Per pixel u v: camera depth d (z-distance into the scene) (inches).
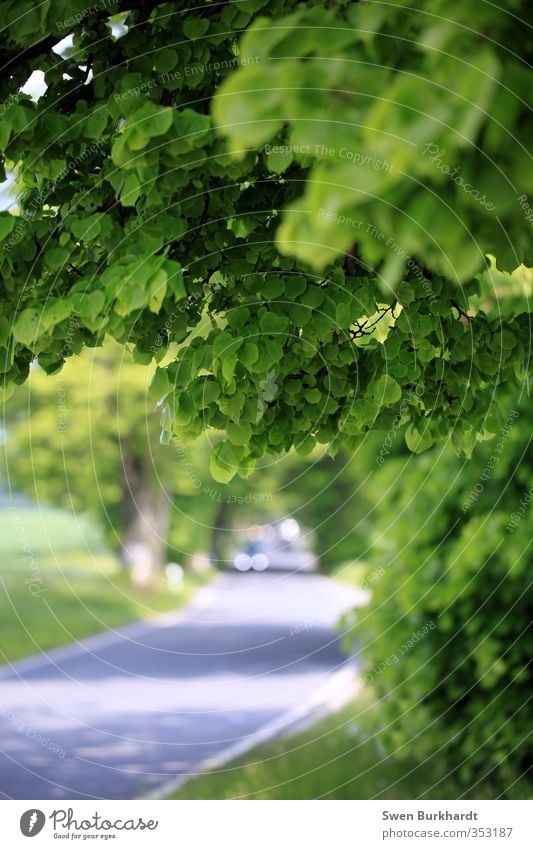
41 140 126.5
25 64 138.3
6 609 963.3
